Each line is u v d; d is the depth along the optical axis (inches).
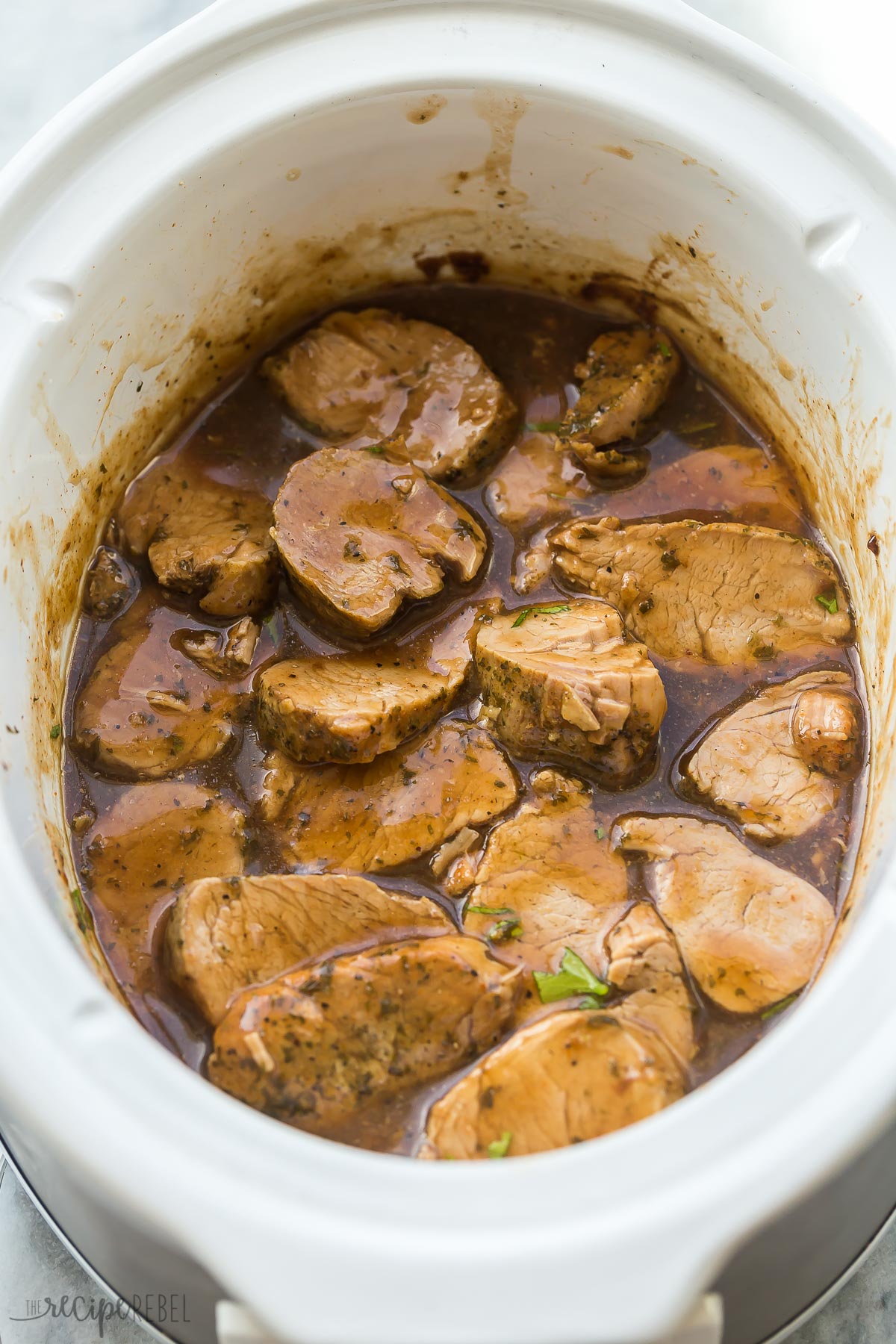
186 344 27.8
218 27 26.2
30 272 25.5
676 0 26.5
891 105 31.9
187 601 27.0
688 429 28.6
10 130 32.3
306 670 26.4
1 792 23.8
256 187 27.0
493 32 26.6
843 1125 21.8
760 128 26.3
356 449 27.7
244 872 25.5
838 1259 24.6
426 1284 21.2
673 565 27.0
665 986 24.5
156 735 26.1
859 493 26.5
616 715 25.4
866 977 22.5
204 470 28.2
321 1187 21.6
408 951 24.3
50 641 26.2
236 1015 24.0
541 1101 23.7
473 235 28.9
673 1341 21.5
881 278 25.7
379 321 28.7
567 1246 21.4
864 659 26.6
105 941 25.1
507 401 28.1
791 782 25.9
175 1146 21.7
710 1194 21.5
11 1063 22.0
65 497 26.4
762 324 27.5
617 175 27.4
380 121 26.9
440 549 27.0
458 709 26.4
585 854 25.5
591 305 29.4
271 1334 21.3
